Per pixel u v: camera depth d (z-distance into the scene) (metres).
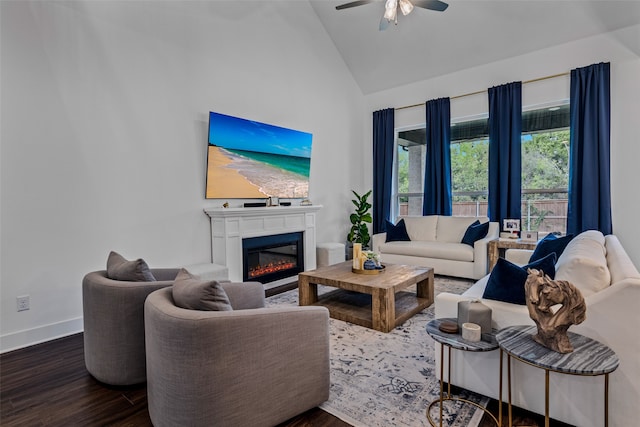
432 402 1.81
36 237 2.70
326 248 5.10
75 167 2.90
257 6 4.48
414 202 6.17
